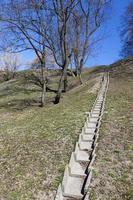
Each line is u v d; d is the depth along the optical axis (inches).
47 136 553.0
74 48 1536.7
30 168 422.6
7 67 2736.2
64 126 612.1
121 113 687.7
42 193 356.8
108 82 1371.8
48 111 853.2
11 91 1808.6
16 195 356.5
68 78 2017.7
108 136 528.1
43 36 1055.6
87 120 633.0
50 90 1519.4
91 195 335.9
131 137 512.7
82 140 525.0
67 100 1059.3
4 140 566.6
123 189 345.1
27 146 511.5
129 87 1155.9
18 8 1020.5
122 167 398.9
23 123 721.6
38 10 1023.0
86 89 1224.2
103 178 370.9
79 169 418.0
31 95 1565.0
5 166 438.3
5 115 1016.2
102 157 435.5
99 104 824.9
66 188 368.8
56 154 462.9
